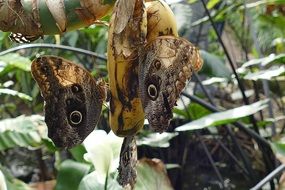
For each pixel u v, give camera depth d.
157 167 1.29
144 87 0.68
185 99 2.55
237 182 2.95
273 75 1.86
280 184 1.31
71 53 2.59
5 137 1.65
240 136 3.09
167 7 0.72
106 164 1.09
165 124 0.67
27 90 2.43
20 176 3.12
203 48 3.29
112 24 0.70
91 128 0.73
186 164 3.16
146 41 0.70
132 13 0.67
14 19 0.71
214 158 3.23
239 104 3.47
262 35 3.08
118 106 0.71
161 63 0.67
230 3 3.03
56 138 0.72
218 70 2.30
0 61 1.92
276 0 2.25
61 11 0.70
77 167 1.55
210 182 3.04
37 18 0.71
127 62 0.70
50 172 2.98
